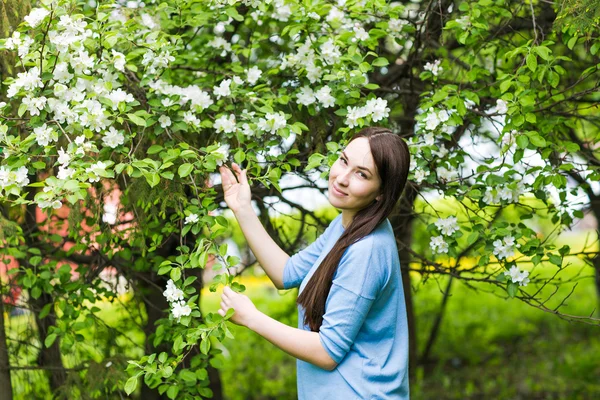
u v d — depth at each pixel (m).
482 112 2.55
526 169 2.36
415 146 2.35
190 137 2.43
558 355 6.57
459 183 2.45
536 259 2.29
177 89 2.19
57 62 1.99
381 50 3.06
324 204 4.09
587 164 2.72
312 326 1.83
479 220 2.42
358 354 1.80
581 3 2.10
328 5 2.38
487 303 8.17
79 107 1.94
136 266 2.82
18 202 1.83
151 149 2.05
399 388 1.83
